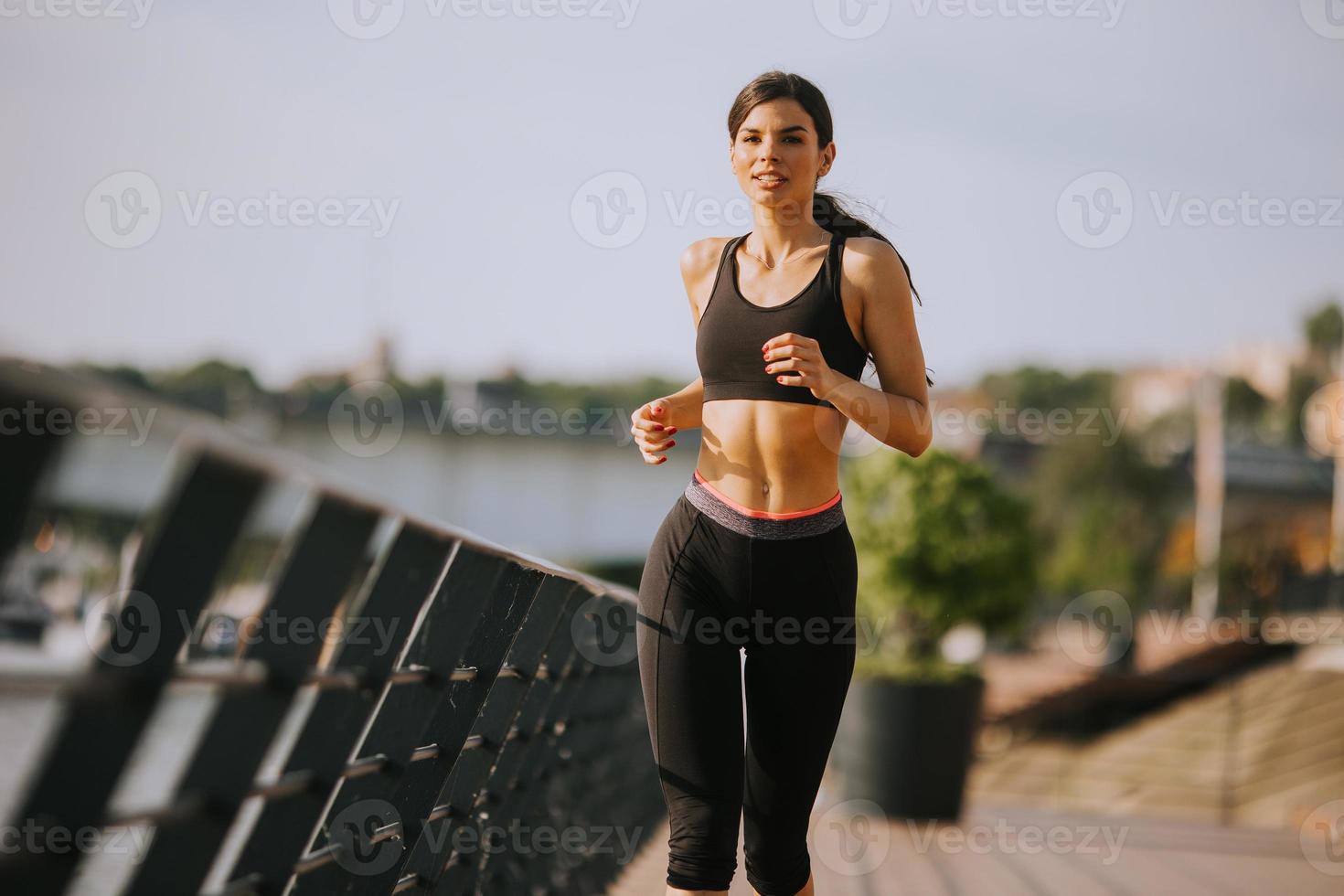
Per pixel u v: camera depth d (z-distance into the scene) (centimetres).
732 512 395
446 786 446
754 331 397
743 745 407
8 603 597
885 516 1243
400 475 4156
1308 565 4659
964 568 1223
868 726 1148
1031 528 1279
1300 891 880
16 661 185
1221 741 2233
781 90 405
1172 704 2497
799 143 403
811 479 398
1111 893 845
